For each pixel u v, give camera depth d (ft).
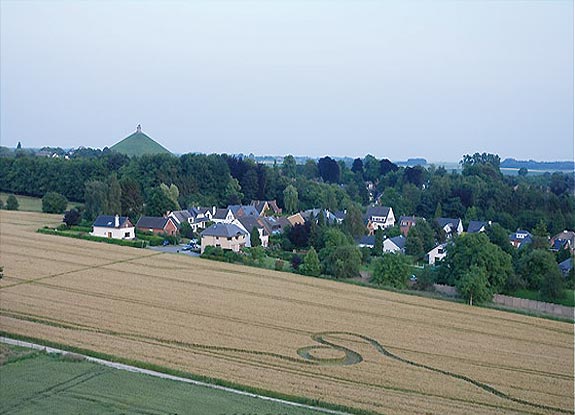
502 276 214.07
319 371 127.75
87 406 100.68
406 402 112.27
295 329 161.07
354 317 178.09
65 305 172.76
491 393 120.98
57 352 128.98
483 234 223.30
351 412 106.22
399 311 188.24
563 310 197.57
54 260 243.60
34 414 96.84
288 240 300.20
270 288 212.64
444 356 144.77
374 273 229.25
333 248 251.80
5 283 197.67
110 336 143.74
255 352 138.51
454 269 220.23
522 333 169.89
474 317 185.78
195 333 151.12
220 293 200.75
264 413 101.86
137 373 119.14
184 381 116.78
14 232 310.65
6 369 116.06
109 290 196.24
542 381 129.80
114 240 296.30
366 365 134.21
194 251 286.46
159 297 190.08
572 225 380.58
